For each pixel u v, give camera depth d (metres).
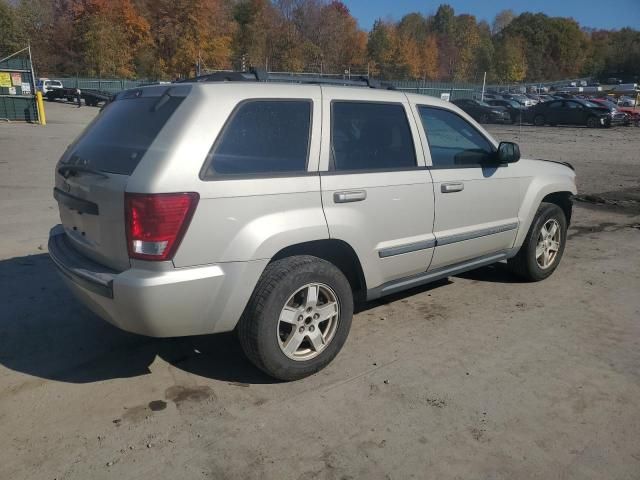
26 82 24.98
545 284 5.41
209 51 69.38
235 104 3.20
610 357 3.91
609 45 133.12
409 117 4.09
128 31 67.00
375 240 3.79
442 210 4.21
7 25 65.56
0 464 2.76
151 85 3.61
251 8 78.25
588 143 20.70
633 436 3.03
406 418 3.16
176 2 67.50
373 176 3.73
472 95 49.31
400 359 3.84
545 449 2.91
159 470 2.73
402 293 5.12
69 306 4.69
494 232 4.71
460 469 2.76
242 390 3.44
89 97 42.53
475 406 3.28
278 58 78.50
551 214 5.28
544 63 122.50
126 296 2.95
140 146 3.09
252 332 3.28
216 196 3.02
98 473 2.71
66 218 3.68
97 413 3.19
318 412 3.21
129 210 2.91
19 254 6.07
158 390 3.43
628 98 47.72
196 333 3.19
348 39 86.62
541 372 3.68
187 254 2.98
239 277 3.14
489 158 4.66
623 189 11.16
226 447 2.90
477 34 115.00
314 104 3.54
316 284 3.46
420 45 97.88
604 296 5.09
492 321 4.50
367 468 2.76
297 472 2.72
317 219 3.41
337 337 3.65
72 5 66.38
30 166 12.53
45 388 3.45
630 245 6.95
